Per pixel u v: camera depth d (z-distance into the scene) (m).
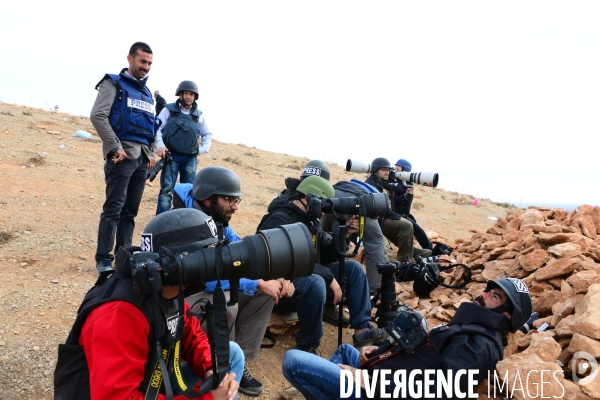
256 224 7.63
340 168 18.19
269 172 14.09
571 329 3.25
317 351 3.86
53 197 7.22
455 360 2.43
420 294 5.22
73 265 4.96
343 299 4.19
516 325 2.61
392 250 7.33
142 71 4.43
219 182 3.27
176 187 3.59
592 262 4.49
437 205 13.76
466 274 5.51
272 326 4.20
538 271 4.55
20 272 4.62
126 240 4.79
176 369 1.95
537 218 6.01
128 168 4.38
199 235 1.95
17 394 2.98
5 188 7.21
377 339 4.02
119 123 4.28
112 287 1.87
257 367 3.78
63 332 3.69
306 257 2.05
